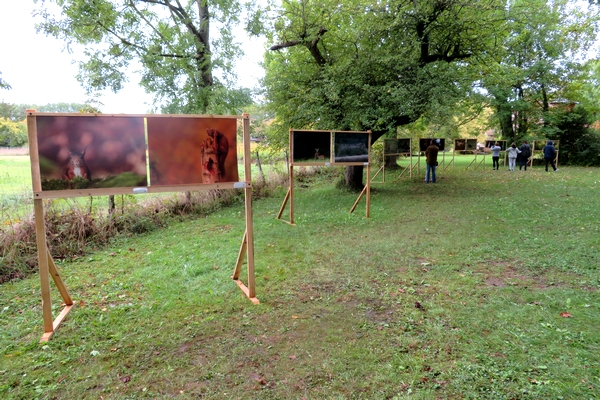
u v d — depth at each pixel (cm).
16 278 536
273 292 457
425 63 1158
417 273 505
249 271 439
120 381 291
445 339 334
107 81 993
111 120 375
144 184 396
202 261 578
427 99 999
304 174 1730
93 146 371
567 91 2228
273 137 1295
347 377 285
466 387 267
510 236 667
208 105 1107
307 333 354
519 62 2053
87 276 533
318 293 450
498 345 321
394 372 289
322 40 1255
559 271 494
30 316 412
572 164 2230
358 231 749
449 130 2244
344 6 1143
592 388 261
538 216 817
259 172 1416
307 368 298
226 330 366
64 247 634
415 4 1031
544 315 373
